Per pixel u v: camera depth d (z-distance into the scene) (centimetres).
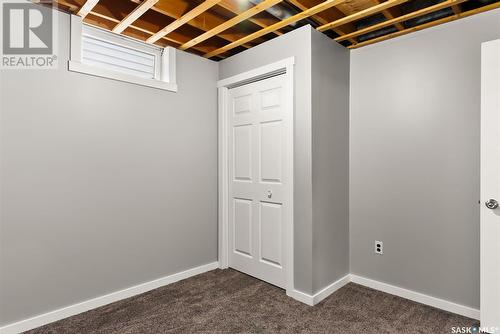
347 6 229
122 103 248
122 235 248
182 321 211
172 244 283
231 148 318
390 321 210
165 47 282
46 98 208
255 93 290
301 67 241
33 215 203
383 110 262
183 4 227
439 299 230
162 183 275
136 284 256
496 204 189
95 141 232
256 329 200
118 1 231
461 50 220
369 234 272
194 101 303
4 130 192
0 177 190
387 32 252
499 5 200
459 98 221
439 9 207
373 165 269
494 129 191
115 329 201
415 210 243
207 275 300
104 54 252
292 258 249
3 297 191
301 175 243
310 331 197
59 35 215
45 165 208
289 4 226
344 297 249
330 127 259
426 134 237
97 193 233
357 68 279
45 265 208
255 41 292
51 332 196
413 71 244
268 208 278
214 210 323
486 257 194
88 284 228
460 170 221
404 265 249
